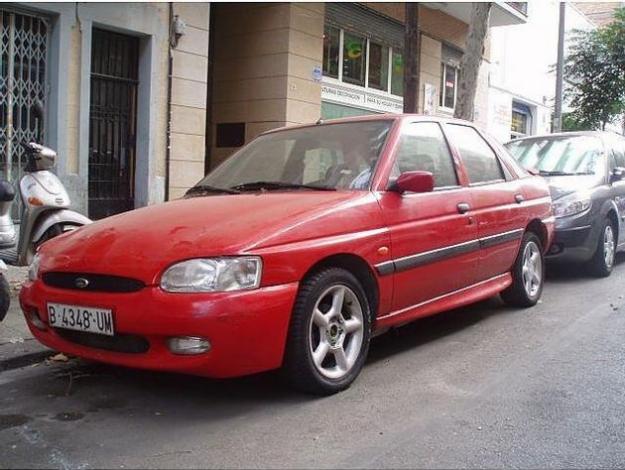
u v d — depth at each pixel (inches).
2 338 208.5
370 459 132.6
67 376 183.8
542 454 135.1
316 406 159.9
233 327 143.3
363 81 600.4
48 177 254.2
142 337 147.0
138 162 402.6
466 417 153.6
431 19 674.2
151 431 146.1
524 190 253.8
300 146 208.7
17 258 257.9
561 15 763.4
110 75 389.1
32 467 128.3
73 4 353.7
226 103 533.0
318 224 162.1
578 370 187.0
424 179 182.5
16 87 344.5
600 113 919.7
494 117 900.6
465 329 231.9
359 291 171.9
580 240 316.5
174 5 406.0
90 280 152.6
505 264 241.1
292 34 498.0
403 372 185.3
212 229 153.6
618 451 136.6
